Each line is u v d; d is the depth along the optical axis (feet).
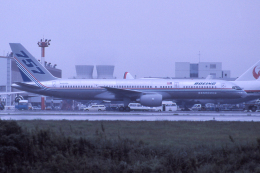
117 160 208.13
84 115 568.00
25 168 199.21
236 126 396.78
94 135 291.17
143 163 200.03
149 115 573.74
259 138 235.81
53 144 224.94
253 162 204.64
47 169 197.98
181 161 202.49
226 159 207.21
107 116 542.98
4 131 214.28
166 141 270.05
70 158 206.69
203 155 210.79
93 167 198.49
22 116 536.83
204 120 481.46
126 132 328.49
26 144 214.28
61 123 412.57
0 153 202.28
